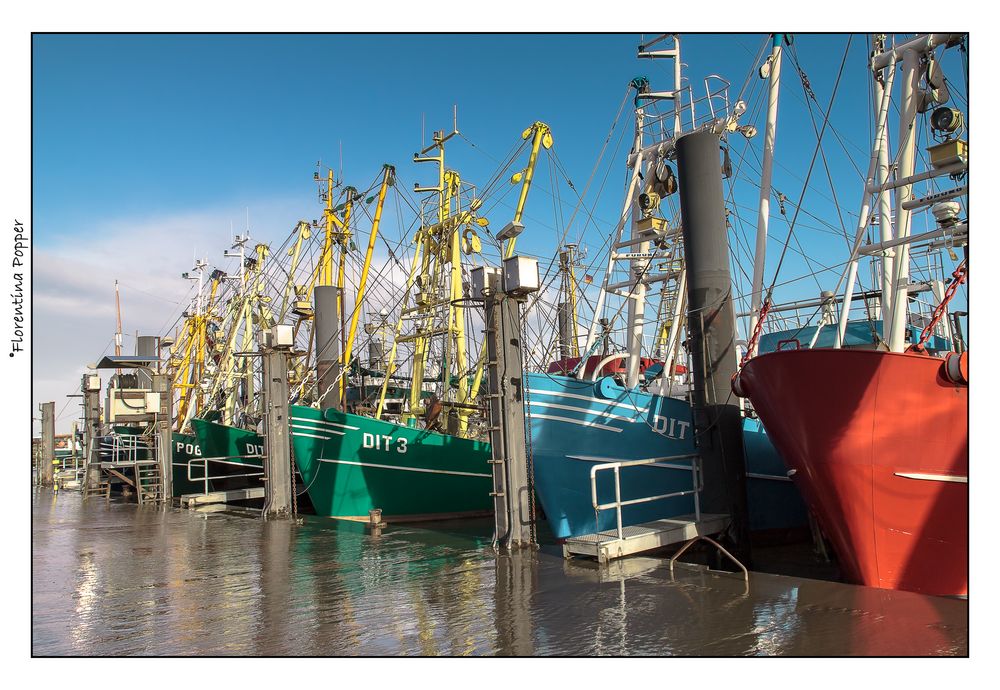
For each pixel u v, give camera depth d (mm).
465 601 6473
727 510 8984
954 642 4914
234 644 5367
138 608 6691
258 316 23031
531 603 6297
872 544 7270
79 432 31938
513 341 9539
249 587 7469
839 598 6156
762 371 7570
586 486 9828
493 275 9617
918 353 7547
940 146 7875
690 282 9438
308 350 19094
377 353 20609
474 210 16422
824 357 7059
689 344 9945
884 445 7109
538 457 9711
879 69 9406
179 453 21469
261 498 18328
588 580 7117
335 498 14203
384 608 6320
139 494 19078
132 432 23734
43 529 13656
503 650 4977
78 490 25609
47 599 7207
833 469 7262
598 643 5074
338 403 18422
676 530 8531
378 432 14156
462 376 16328
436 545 9945
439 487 14602
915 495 7164
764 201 10438
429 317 16859
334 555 9336
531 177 14367
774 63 10547
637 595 6434
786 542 10906
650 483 10023
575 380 9953
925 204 8047
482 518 14969
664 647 4949
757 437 10844
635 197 12195
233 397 23453
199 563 9102
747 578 6941
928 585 7258
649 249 13172
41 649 5355
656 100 12094
